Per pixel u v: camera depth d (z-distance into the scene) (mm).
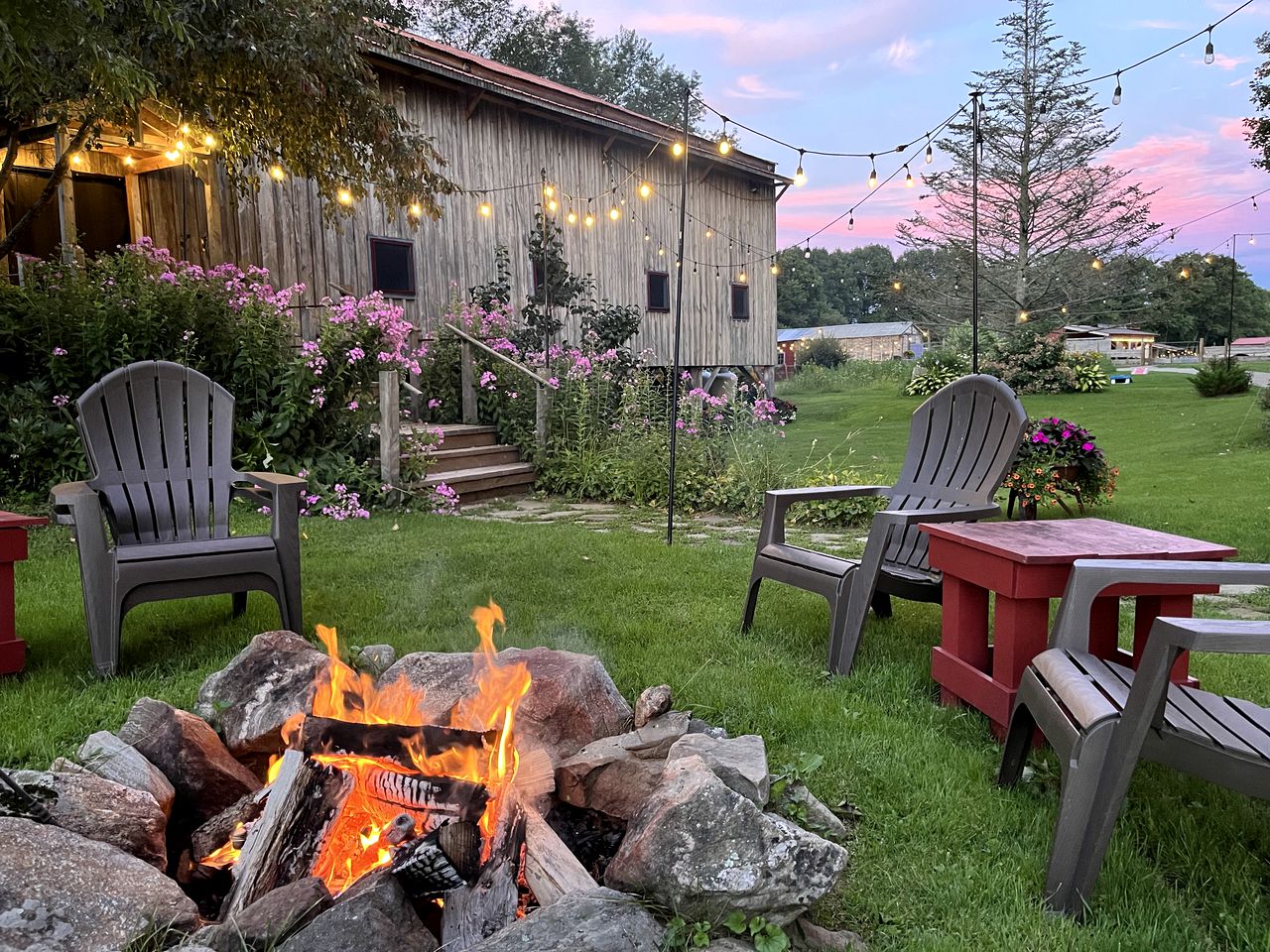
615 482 8422
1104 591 2461
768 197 18281
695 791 1712
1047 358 23172
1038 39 25984
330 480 7199
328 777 1961
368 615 3820
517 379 9664
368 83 7266
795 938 1688
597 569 4848
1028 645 2512
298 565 3381
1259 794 1602
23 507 6195
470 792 1805
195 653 3270
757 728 2652
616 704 2547
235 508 6668
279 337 7531
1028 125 26141
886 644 3568
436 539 5793
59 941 1441
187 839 2188
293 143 7027
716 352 16844
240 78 6246
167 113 6988
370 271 10961
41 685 2875
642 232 14992
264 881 1788
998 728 2635
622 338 12508
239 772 2316
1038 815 2129
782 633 3689
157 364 3678
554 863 1822
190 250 9992
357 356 7355
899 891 1858
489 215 12383
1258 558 5277
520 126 12797
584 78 33094
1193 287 27250
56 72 5352
